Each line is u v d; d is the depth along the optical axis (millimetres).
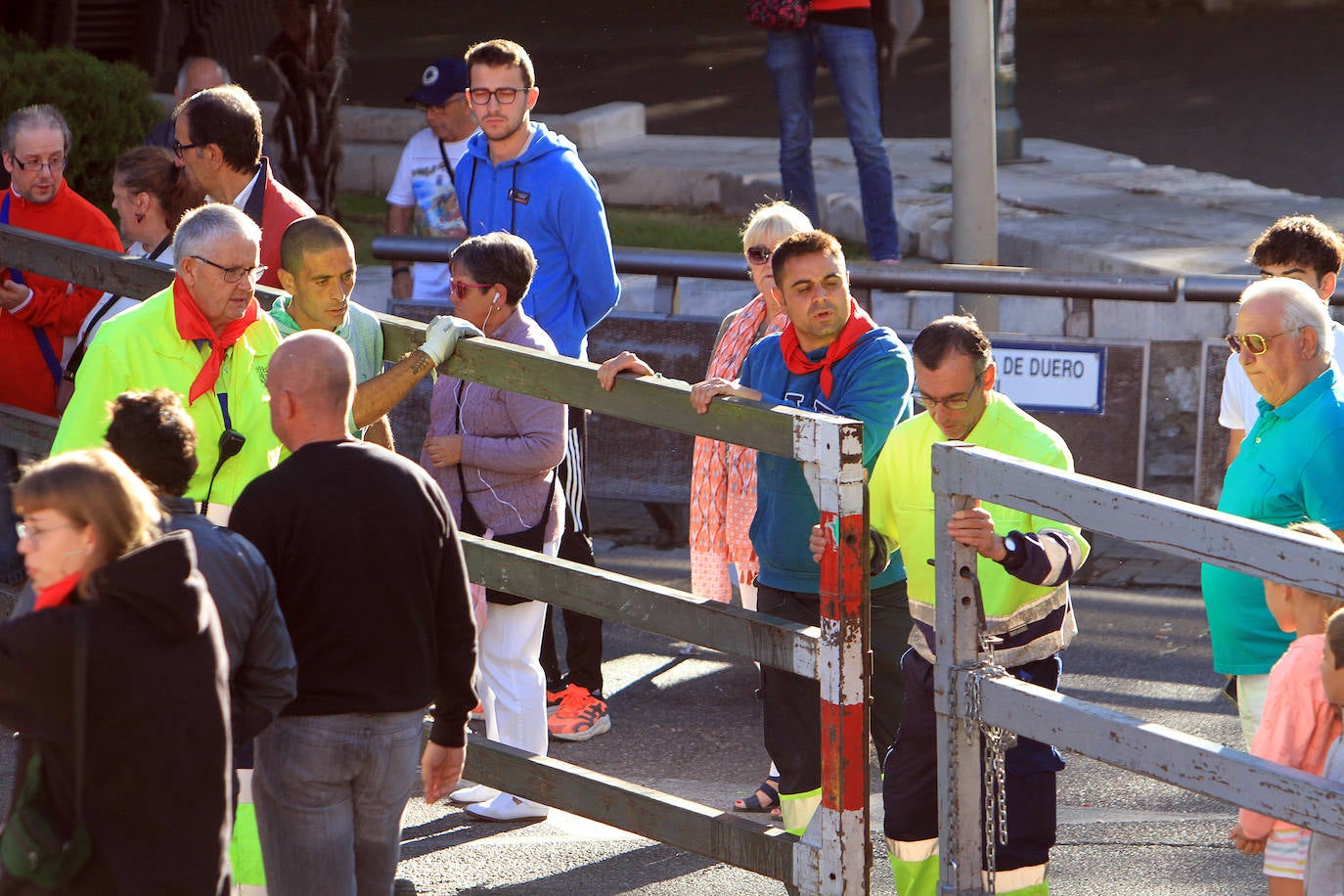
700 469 23469
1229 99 69625
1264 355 17500
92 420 16500
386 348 18078
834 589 15211
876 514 17828
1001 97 56656
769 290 22531
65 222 25078
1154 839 20531
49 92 44688
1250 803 13211
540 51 89250
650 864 20156
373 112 63781
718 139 62625
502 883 19578
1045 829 16594
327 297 17281
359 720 14578
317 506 14352
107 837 12117
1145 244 44312
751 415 15422
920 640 17156
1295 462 17469
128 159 22234
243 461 16984
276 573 14398
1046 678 16859
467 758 17812
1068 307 32219
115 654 11969
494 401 21391
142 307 16797
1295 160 58219
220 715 12500
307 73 42500
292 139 42969
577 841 20891
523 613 21234
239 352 16984
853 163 56375
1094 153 58438
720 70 81250
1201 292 31375
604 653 28391
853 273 32500
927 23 93500
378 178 58656
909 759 17266
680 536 33625
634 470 32844
